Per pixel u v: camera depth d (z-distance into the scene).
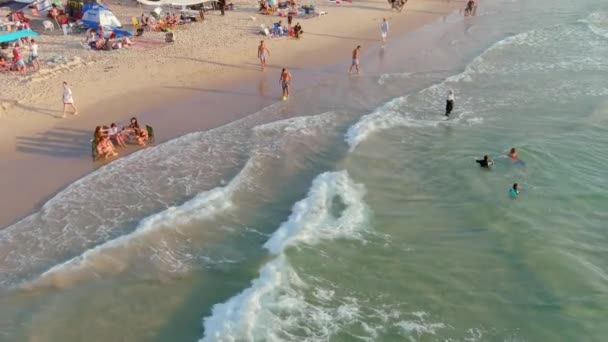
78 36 30.09
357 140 18.27
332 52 30.12
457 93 23.27
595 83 23.98
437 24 37.94
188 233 13.09
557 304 10.84
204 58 27.45
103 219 13.66
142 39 30.19
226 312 10.46
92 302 10.84
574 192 15.02
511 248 12.62
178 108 21.06
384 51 30.61
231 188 15.12
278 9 38.66
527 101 22.16
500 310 10.70
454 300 10.98
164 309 10.70
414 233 13.29
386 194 15.18
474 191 15.15
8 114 19.70
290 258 12.11
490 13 41.78
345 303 10.82
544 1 46.66
